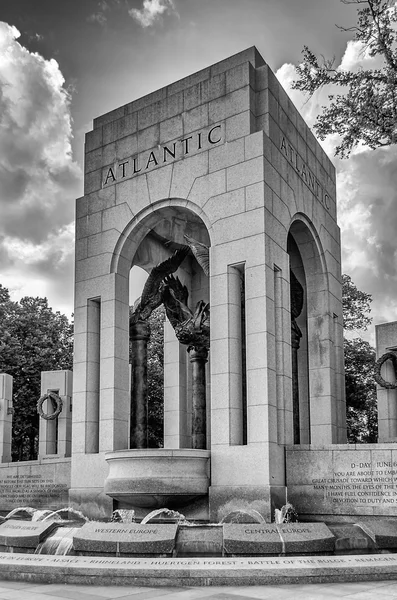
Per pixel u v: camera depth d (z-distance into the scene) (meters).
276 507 16.20
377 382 24.30
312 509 16.53
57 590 9.85
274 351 17.39
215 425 17.22
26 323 46.66
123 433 19.30
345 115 15.87
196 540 12.53
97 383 20.19
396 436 24.64
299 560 10.68
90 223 21.11
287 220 19.25
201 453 16.94
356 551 12.98
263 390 16.70
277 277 18.31
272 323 17.44
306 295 22.80
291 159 20.23
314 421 21.36
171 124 20.11
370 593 9.12
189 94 19.92
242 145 18.41
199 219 21.12
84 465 19.22
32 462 22.09
